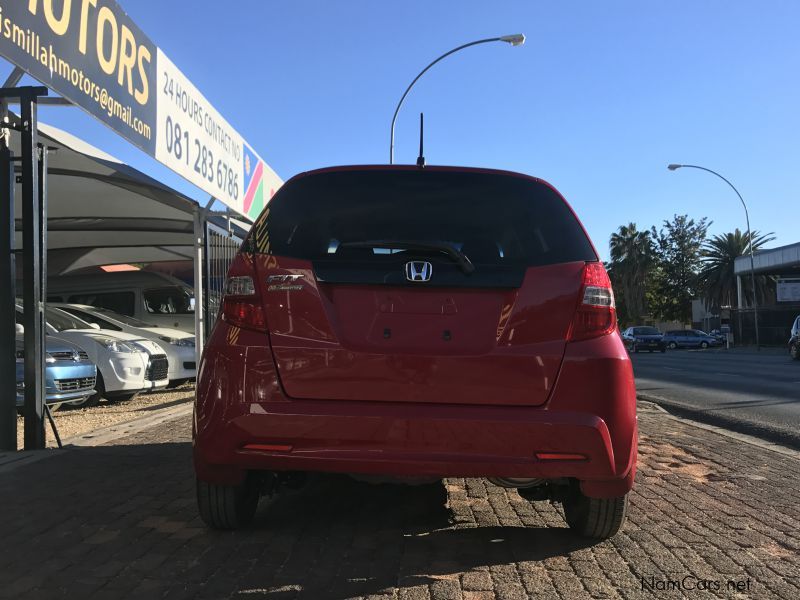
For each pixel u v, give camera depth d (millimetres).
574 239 3225
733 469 5496
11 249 5781
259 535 3672
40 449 5793
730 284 51938
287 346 3027
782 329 43094
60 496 4387
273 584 2996
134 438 6520
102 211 10953
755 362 24250
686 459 5891
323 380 3000
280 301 3070
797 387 13594
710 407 10320
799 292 42594
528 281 3064
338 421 2947
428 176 3344
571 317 3053
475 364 2975
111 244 13898
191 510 4098
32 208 5660
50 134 7344
